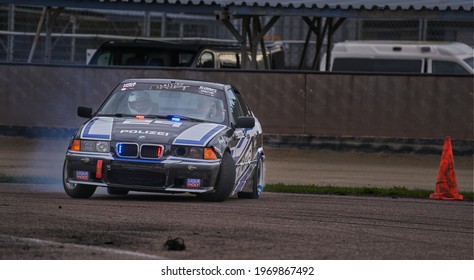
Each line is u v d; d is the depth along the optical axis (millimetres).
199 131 41281
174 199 42969
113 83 75438
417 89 74125
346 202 45312
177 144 40125
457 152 73875
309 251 28469
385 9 74375
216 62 80125
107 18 107250
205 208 38562
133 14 105875
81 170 40438
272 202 43750
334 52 94375
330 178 61594
